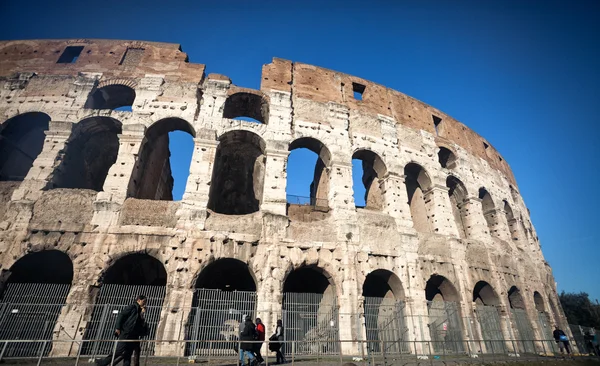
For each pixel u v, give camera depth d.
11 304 19.52
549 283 41.97
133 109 28.27
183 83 30.25
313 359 20.45
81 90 28.97
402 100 37.94
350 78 36.34
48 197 23.47
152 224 23.33
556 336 30.34
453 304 27.66
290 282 31.27
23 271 25.27
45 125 29.94
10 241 21.77
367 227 27.52
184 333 20.56
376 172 33.44
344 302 24.19
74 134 27.33
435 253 29.31
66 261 26.70
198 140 27.34
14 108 27.89
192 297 21.59
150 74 30.50
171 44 32.94
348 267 25.33
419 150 35.25
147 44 32.59
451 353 25.78
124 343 11.49
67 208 23.16
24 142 29.83
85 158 30.84
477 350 26.95
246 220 24.83
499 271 32.41
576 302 81.44
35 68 30.30
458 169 37.84
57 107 28.00
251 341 15.02
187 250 22.83
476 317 28.36
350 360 20.53
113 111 28.00
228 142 30.78
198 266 22.52
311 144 31.73
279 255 24.22
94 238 22.42
